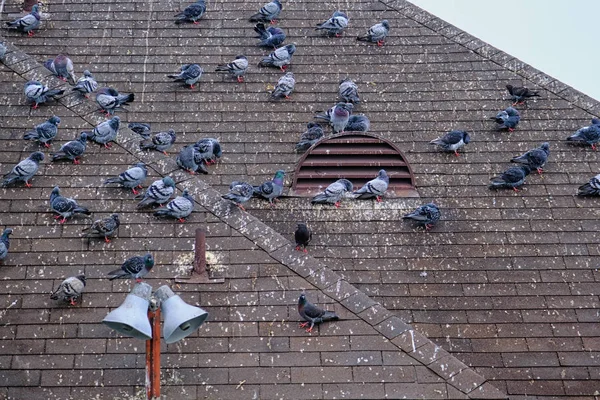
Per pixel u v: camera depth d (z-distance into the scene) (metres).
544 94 21.61
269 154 20.25
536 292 17.86
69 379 14.41
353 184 19.84
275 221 18.95
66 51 22.14
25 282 15.66
